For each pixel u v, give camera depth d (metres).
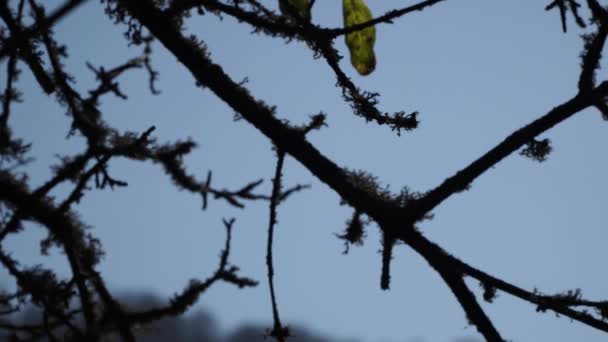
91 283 1.66
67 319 1.63
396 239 1.63
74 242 1.66
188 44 1.66
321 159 1.65
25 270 1.65
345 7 1.64
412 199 1.63
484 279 1.61
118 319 1.64
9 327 1.65
